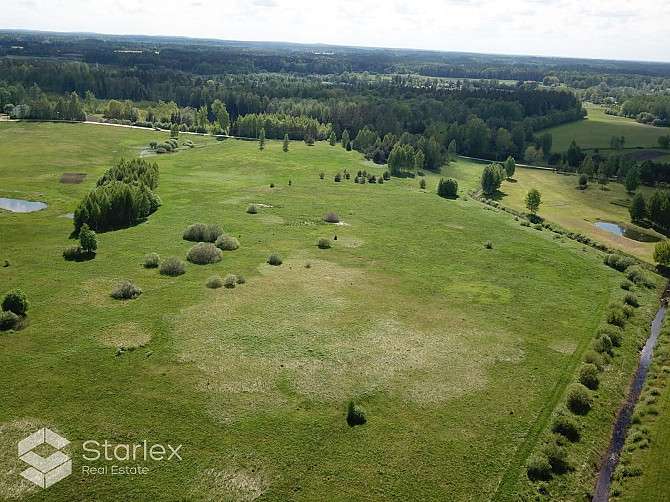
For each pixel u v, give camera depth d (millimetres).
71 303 72312
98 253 91562
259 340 65625
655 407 56062
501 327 73312
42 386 53812
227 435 48656
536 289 87688
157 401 52688
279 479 44031
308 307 75812
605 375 63219
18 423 48250
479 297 83125
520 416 54219
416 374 60406
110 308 71500
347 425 51125
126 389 54281
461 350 66375
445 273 92875
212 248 92812
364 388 57156
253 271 88250
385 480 44688
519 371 62562
